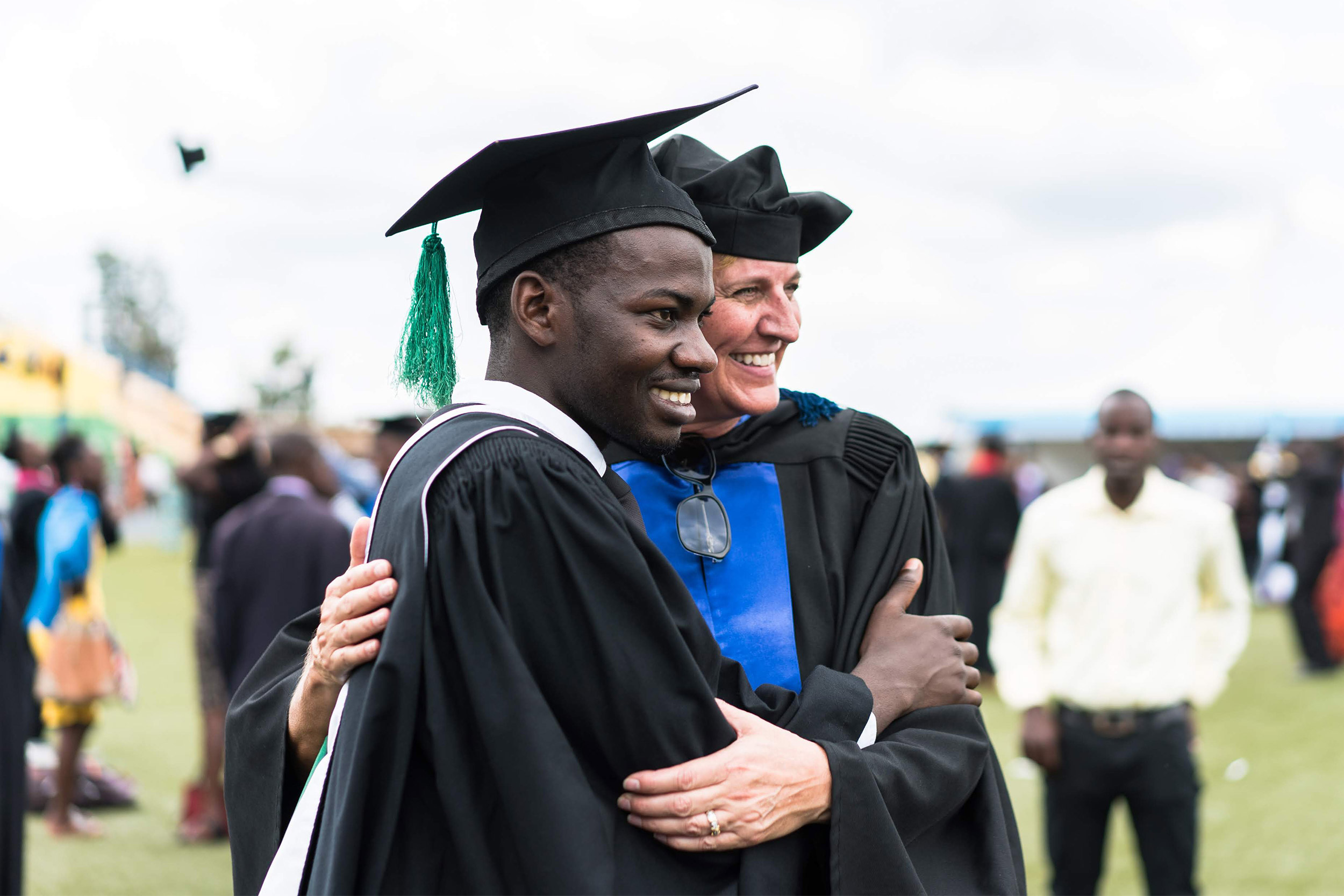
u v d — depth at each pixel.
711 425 1.92
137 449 18.11
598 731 1.43
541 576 1.43
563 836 1.34
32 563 5.36
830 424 2.03
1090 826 3.75
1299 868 4.71
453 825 1.39
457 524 1.44
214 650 4.73
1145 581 3.66
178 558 20.77
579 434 1.55
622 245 1.49
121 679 5.44
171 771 6.48
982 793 1.81
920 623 1.82
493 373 1.60
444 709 1.41
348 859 1.36
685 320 1.52
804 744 1.54
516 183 1.55
